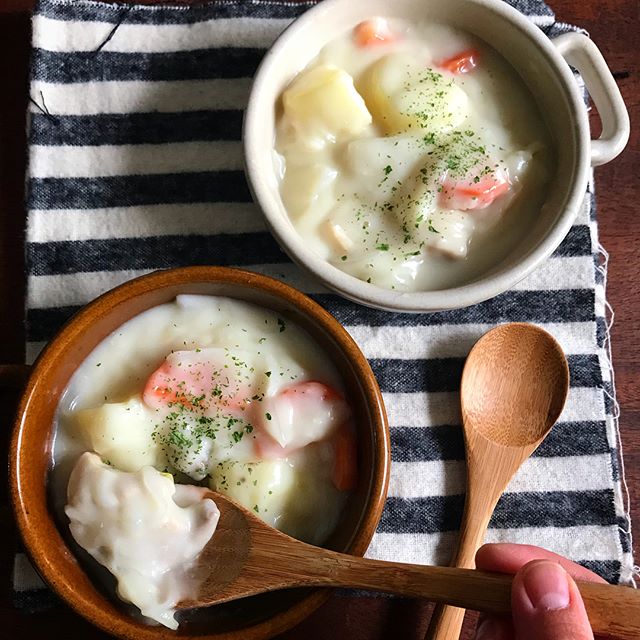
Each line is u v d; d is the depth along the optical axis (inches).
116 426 9.5
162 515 9.0
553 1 12.2
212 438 9.7
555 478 11.3
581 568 9.7
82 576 9.3
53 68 11.6
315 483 10.0
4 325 11.4
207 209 11.5
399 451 11.2
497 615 9.0
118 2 11.8
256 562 9.1
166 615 9.1
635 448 11.6
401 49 11.0
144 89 11.7
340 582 8.8
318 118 10.5
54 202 11.4
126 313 9.8
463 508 11.0
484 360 11.1
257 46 11.8
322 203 10.5
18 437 8.8
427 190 10.3
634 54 12.2
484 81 11.1
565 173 10.1
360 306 11.5
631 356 11.8
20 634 10.6
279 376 9.9
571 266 11.6
